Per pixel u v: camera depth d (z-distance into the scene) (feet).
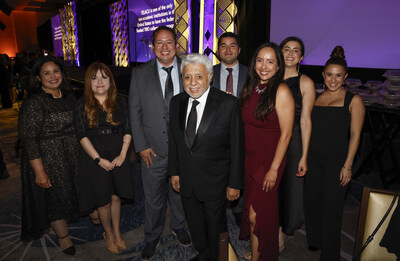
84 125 6.82
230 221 9.11
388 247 4.57
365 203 4.76
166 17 31.65
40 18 75.05
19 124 6.59
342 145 6.44
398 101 11.27
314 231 7.25
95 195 7.02
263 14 15.87
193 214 6.45
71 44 57.57
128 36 40.32
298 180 6.85
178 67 7.01
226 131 5.68
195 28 21.44
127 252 7.73
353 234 8.38
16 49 77.00
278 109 5.60
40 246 8.09
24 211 7.38
